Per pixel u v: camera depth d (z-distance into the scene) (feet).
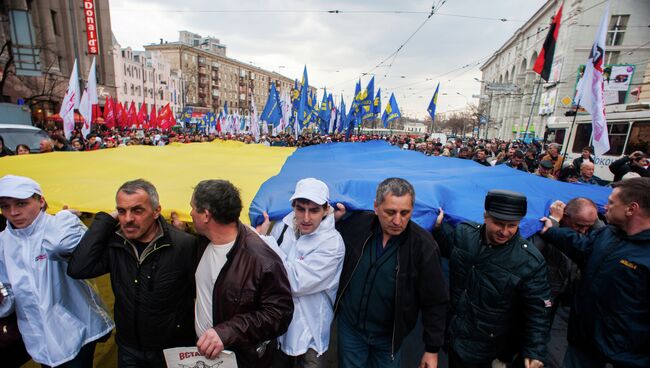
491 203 6.13
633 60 90.12
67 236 6.23
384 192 5.84
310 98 53.01
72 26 89.71
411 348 9.99
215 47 285.23
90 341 6.72
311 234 6.55
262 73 301.43
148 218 5.58
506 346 6.89
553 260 8.50
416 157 17.28
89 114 29.53
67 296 6.54
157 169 11.57
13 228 6.20
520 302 6.41
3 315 6.15
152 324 5.81
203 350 4.56
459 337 6.94
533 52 127.13
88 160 12.28
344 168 13.17
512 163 25.80
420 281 6.27
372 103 51.44
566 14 100.89
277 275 5.14
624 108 33.27
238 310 5.04
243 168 12.51
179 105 201.16
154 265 5.72
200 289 5.42
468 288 6.81
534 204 9.09
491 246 6.54
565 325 11.04
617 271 6.22
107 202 7.88
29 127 24.90
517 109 151.23
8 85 69.77
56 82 80.18
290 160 15.49
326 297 6.84
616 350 6.31
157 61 176.55
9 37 66.64
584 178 17.60
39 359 6.23
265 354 5.77
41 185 8.89
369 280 6.49
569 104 94.99
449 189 9.71
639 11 88.63
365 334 6.76
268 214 7.73
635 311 6.07
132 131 67.92
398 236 6.38
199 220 5.04
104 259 5.96
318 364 6.81
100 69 102.63
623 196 6.17
